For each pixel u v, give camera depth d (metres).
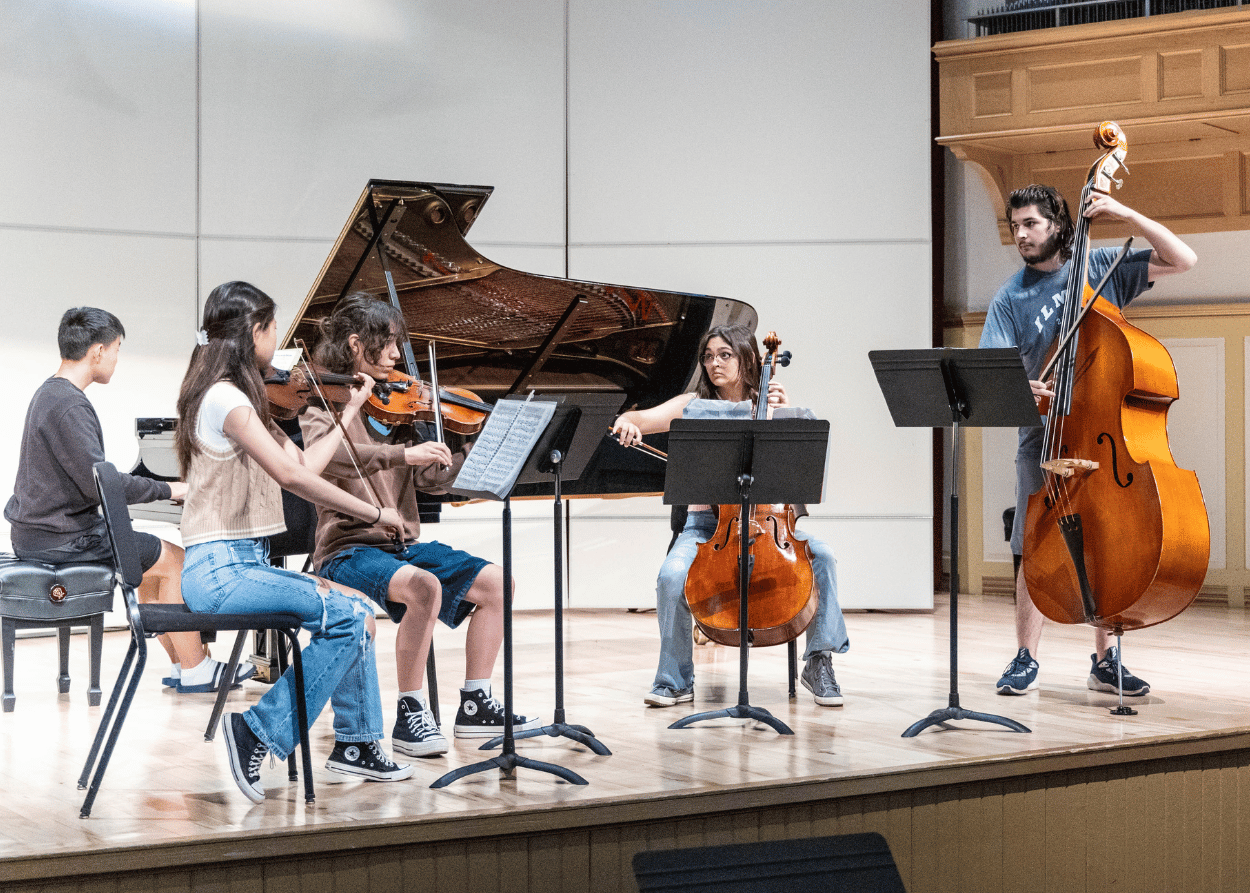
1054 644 4.95
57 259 5.59
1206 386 6.32
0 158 5.48
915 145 6.04
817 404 6.07
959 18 6.76
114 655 4.96
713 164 6.09
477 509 6.12
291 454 2.91
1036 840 3.14
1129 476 3.39
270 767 3.06
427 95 6.02
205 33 5.79
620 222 6.14
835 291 6.06
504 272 4.07
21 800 2.74
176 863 2.43
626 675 4.39
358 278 3.92
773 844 2.29
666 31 6.09
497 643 3.38
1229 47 5.56
